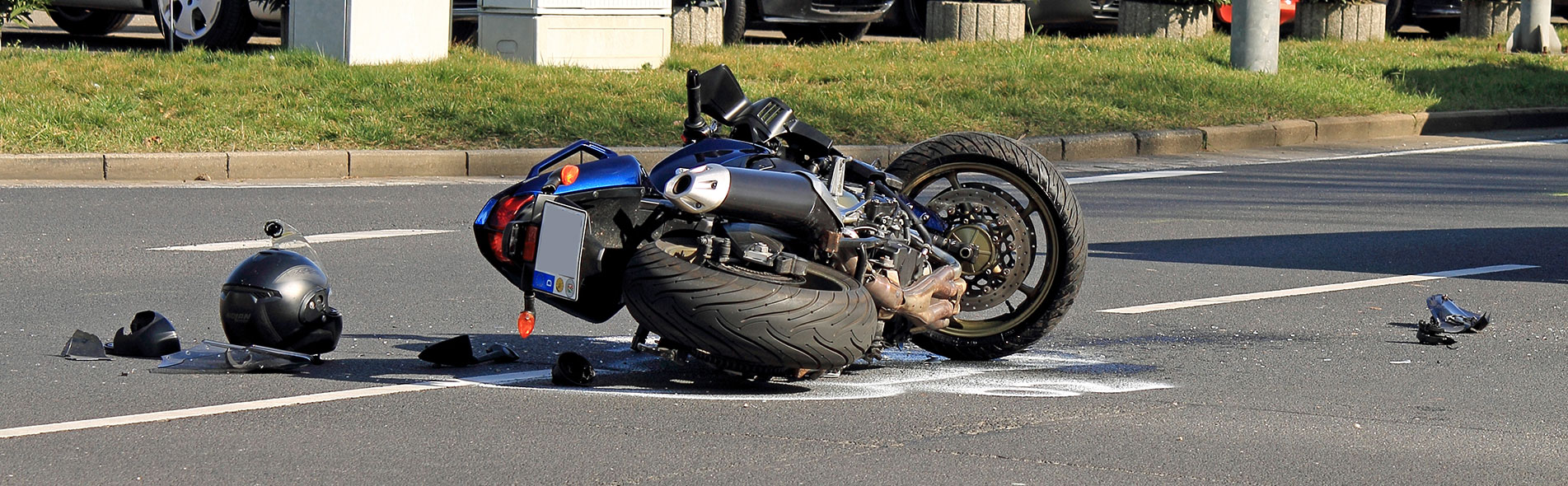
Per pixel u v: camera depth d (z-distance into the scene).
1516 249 18.05
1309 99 30.53
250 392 10.85
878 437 9.92
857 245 10.89
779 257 10.51
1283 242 18.34
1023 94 29.05
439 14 29.31
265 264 11.91
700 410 10.54
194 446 9.53
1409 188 23.19
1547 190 23.08
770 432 10.02
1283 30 42.44
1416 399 11.19
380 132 23.91
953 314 11.65
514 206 10.80
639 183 10.88
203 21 31.89
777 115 11.77
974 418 10.47
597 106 25.81
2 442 9.53
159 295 14.39
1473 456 9.72
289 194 20.88
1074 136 26.53
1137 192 22.41
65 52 28.53
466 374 11.59
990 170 12.27
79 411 10.27
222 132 23.38
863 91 28.45
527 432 9.92
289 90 25.77
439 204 20.27
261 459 9.27
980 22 37.31
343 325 13.03
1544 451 9.84
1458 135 30.44
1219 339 13.28
